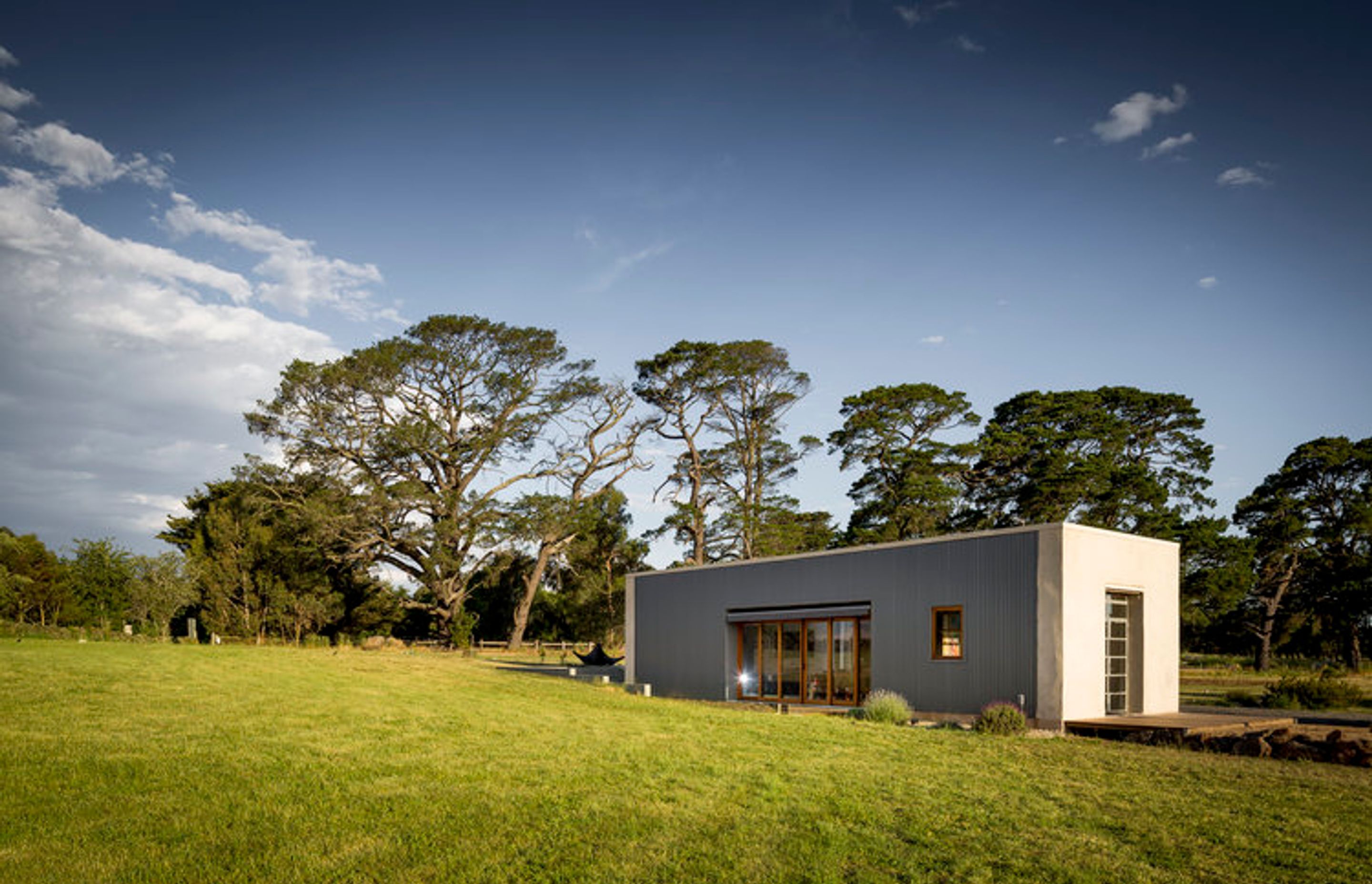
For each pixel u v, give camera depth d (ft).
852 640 63.77
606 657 124.88
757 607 70.64
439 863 20.65
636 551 180.96
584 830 23.45
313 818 23.62
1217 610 130.93
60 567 145.28
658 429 164.96
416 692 54.24
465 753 32.96
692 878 20.08
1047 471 131.95
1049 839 23.54
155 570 116.37
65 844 21.07
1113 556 54.60
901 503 139.23
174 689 47.57
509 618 184.44
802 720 48.47
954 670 56.03
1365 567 134.31
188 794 25.48
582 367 165.48
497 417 160.97
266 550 143.54
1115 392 140.56
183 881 19.26
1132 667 56.18
